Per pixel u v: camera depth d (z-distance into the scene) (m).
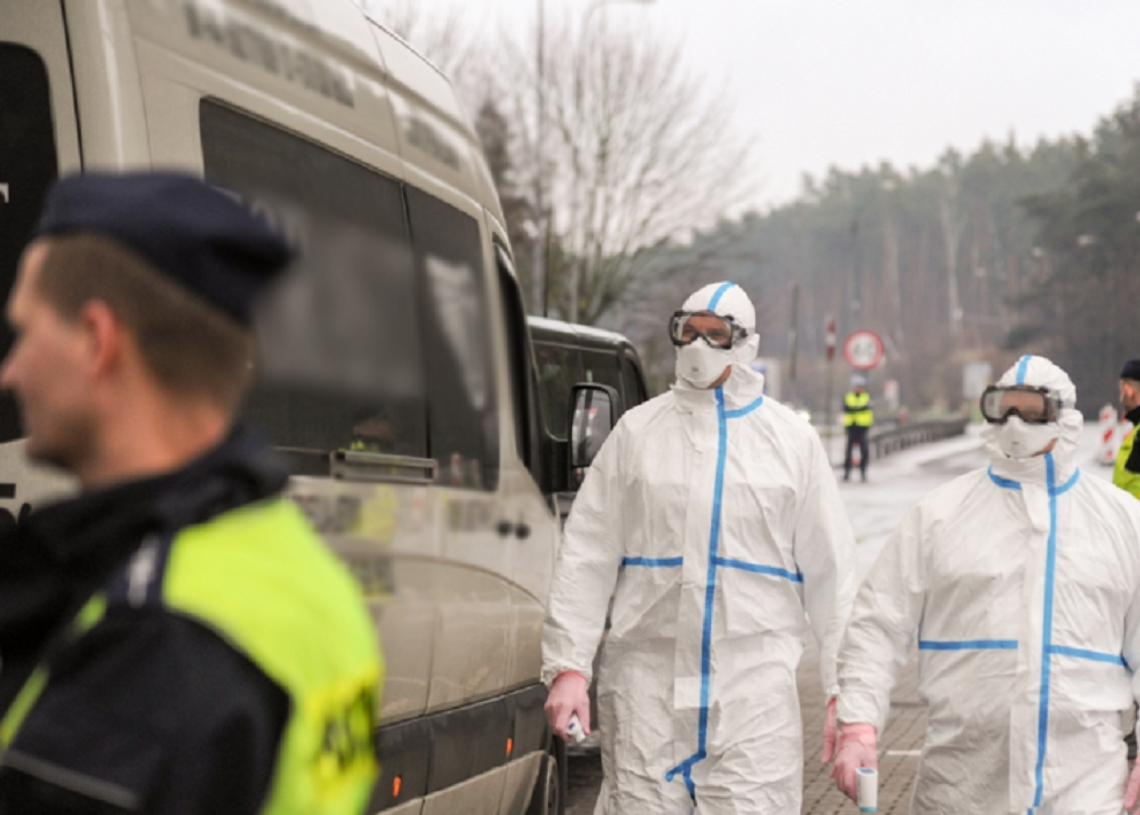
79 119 3.27
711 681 4.52
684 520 4.57
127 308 1.46
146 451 1.48
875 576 4.30
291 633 1.42
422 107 4.88
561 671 4.60
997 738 4.10
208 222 1.45
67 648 1.38
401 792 4.35
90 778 1.32
